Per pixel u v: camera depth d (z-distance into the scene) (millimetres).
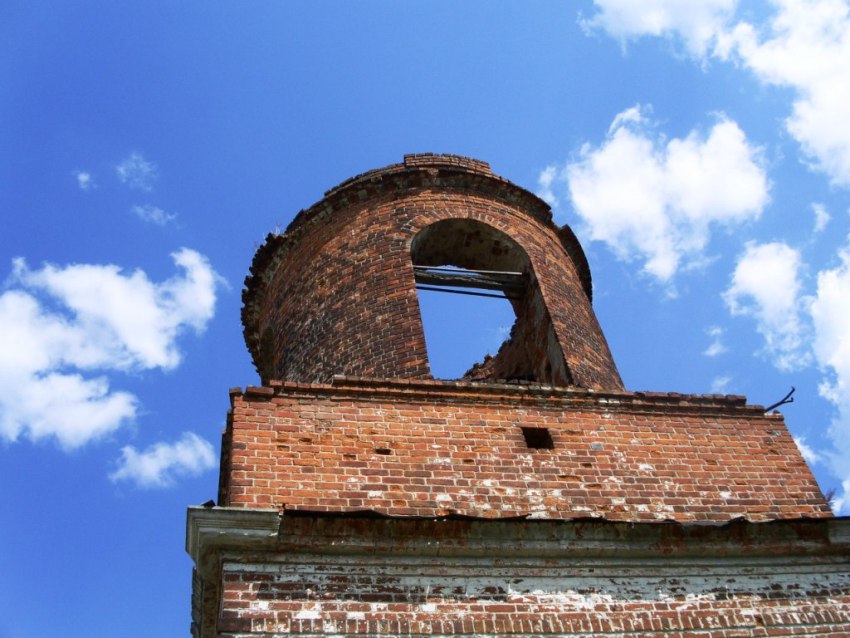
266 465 8312
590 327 13016
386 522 7820
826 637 7949
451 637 7289
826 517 8984
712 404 10367
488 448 9078
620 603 7840
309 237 14172
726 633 7793
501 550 7949
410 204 13711
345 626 7188
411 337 11195
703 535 8445
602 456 9320
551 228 14977
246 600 7195
